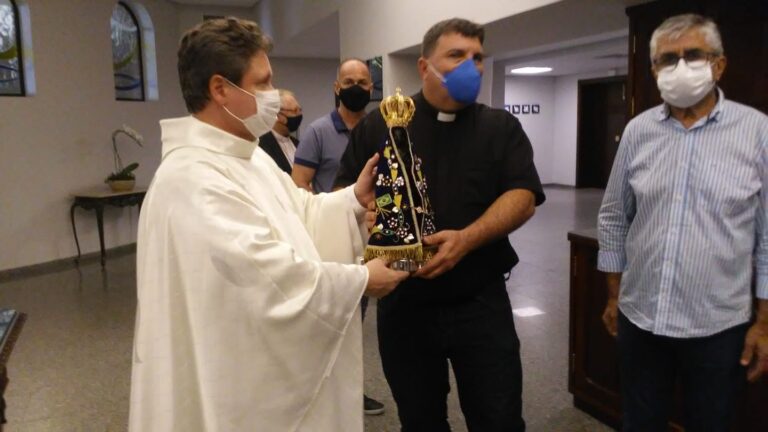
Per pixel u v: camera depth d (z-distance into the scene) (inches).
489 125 62.0
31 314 171.2
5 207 221.3
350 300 45.6
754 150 55.6
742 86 83.7
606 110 418.3
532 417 101.5
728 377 58.4
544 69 388.8
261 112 47.1
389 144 53.2
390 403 107.9
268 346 43.3
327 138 103.9
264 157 54.9
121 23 274.5
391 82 183.8
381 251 51.5
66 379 124.2
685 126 58.6
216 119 47.3
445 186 61.9
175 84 301.4
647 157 60.9
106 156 259.8
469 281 61.5
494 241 60.9
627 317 64.1
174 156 45.7
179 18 313.7
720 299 57.3
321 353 45.0
